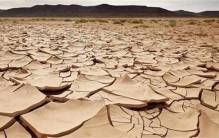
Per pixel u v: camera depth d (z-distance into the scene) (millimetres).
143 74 3926
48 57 4910
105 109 2191
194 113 2311
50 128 1961
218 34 11320
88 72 3795
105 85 3168
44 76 3457
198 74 3918
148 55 5629
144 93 2859
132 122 2219
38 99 2510
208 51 6422
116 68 4258
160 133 2049
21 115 2119
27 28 13656
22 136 1921
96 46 6832
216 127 2088
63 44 6992
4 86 2947
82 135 1889
